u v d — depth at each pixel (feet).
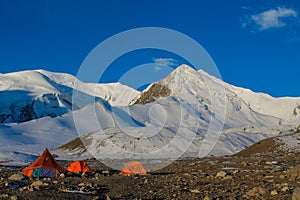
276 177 80.64
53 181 86.07
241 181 78.48
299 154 146.92
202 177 89.15
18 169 134.31
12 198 57.98
